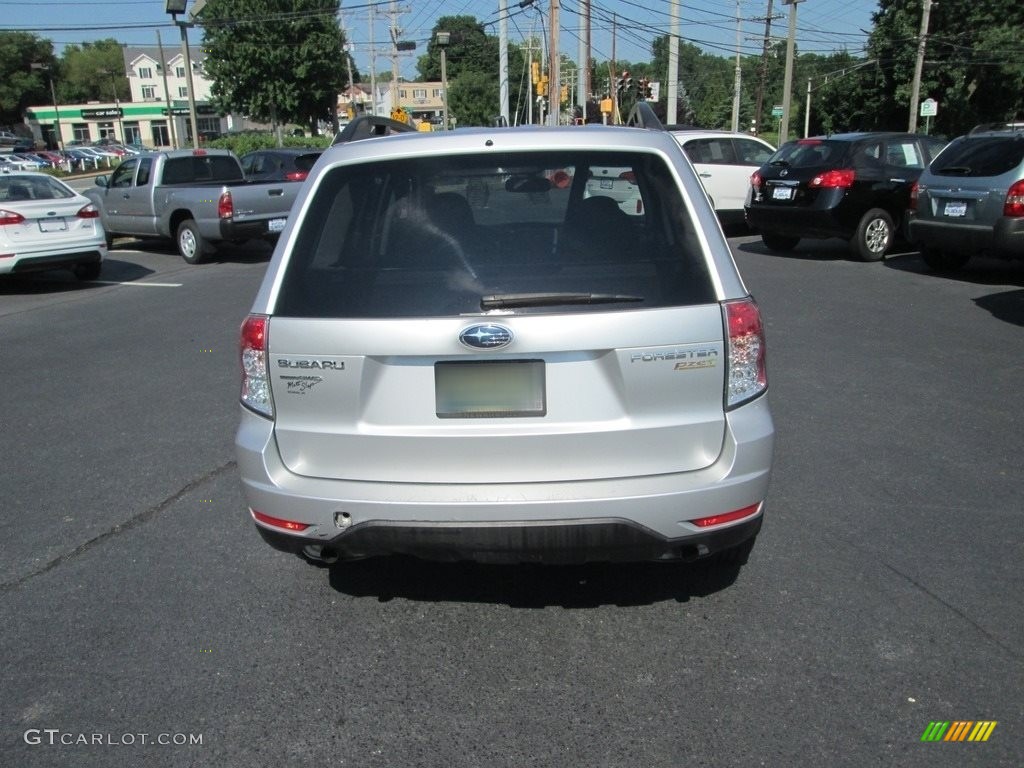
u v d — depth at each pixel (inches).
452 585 151.3
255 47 1715.1
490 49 3779.5
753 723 112.9
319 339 119.9
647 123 140.3
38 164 1990.7
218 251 671.8
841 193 485.1
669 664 126.3
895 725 111.7
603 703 118.0
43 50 4234.7
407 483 121.3
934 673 122.0
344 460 122.6
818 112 2778.1
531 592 147.9
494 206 125.6
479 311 117.6
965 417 227.5
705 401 119.7
